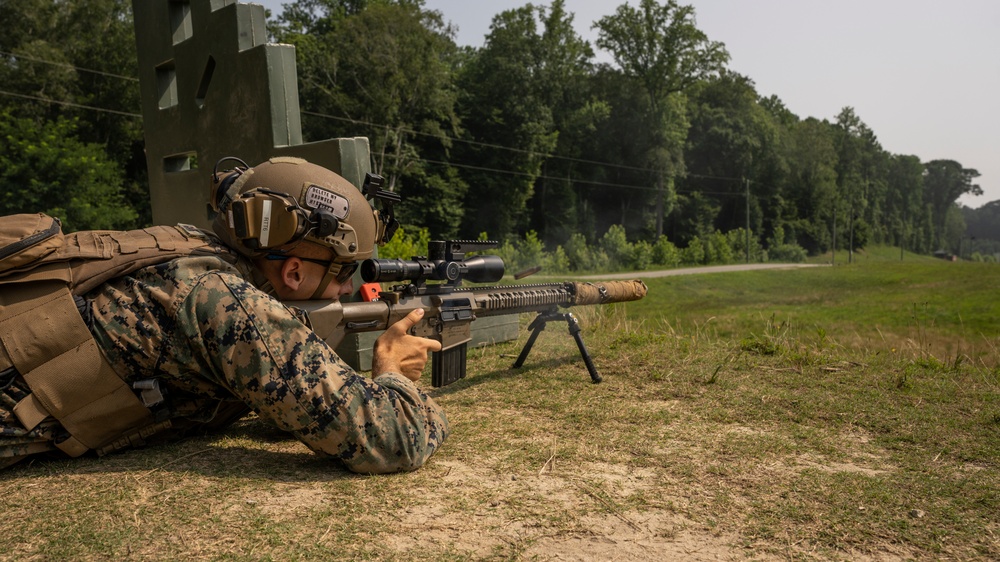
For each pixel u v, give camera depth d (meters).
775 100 114.12
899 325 22.92
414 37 47.41
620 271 55.78
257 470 2.39
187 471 2.36
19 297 2.15
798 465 2.69
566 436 3.00
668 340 5.79
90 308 2.22
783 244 87.56
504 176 58.50
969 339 17.03
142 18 6.38
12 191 29.05
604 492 2.34
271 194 2.31
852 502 2.30
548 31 62.09
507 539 1.94
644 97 71.38
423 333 3.13
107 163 31.95
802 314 27.84
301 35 46.75
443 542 1.90
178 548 1.79
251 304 2.21
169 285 2.24
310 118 45.88
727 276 50.00
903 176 137.75
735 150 84.38
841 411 3.52
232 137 5.08
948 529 2.10
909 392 3.94
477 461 2.63
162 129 6.14
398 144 47.78
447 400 3.68
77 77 34.53
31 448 2.28
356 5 55.81
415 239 24.41
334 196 2.45
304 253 2.47
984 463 2.78
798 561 1.87
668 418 3.33
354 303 2.78
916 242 138.62
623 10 70.06
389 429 2.38
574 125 69.44
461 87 61.50
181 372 2.27
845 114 116.81
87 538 1.83
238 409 2.85
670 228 80.25
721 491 2.38
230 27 4.98
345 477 2.36
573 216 65.69
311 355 2.27
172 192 6.11
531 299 3.84
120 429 2.40
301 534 1.90
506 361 4.79
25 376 2.16
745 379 4.24
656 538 1.99
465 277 3.45
